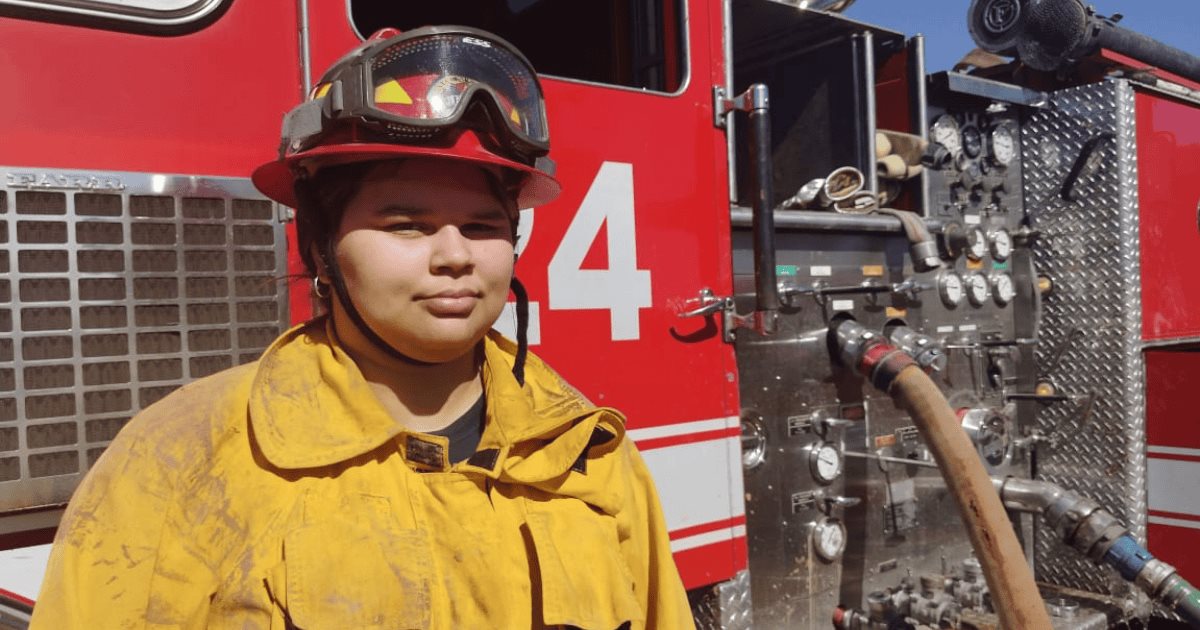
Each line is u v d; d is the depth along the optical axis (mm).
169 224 1575
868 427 3031
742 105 2406
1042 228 3758
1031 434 3736
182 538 862
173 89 1596
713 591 2432
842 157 3180
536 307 2055
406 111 939
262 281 1665
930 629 3072
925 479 3217
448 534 924
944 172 3514
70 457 1478
